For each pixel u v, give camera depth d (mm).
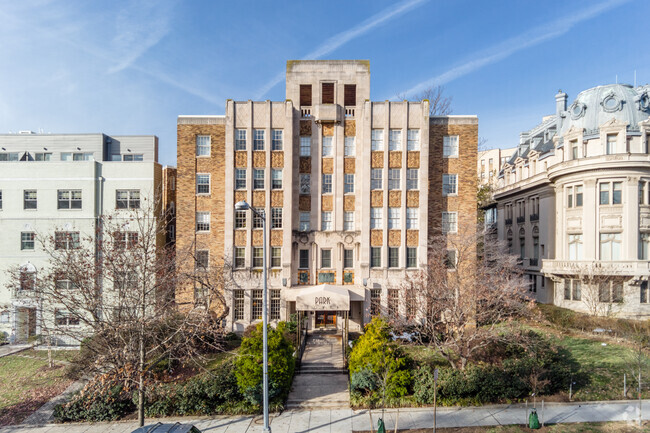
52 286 21766
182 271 27250
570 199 34719
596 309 30312
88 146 37875
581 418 18047
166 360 23125
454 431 17203
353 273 32375
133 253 20156
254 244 32156
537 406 19359
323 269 32344
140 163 32438
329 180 32781
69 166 32031
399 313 30078
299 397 21062
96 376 20031
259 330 21688
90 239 22984
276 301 32094
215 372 20766
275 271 31953
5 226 31656
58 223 31672
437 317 26172
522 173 43281
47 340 26938
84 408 19344
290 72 33156
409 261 32219
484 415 18688
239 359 20547
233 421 18953
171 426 15531
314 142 32719
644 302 31234
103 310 18875
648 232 31500
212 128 32531
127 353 18203
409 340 25109
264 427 17141
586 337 27328
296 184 32719
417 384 20094
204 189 32594
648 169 31203
